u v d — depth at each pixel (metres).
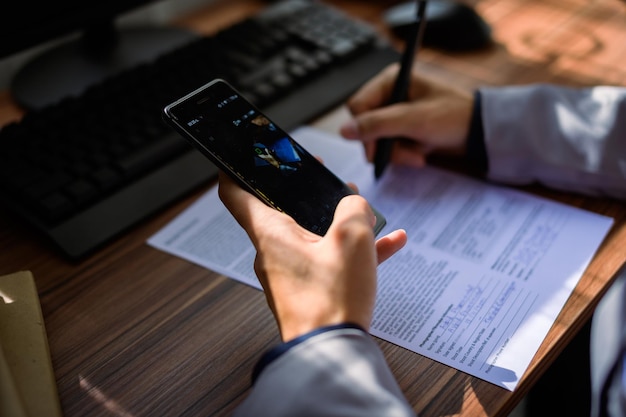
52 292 0.57
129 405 0.47
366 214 0.46
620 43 0.94
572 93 0.73
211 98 0.54
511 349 0.50
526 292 0.56
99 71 0.87
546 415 0.85
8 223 0.64
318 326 0.41
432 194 0.69
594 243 0.61
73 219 0.62
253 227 0.47
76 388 0.48
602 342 0.88
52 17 0.79
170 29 0.98
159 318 0.54
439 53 0.92
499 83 0.84
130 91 0.75
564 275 0.58
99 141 0.68
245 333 0.52
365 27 0.92
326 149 0.74
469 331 0.52
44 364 0.48
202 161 0.70
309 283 0.43
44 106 0.78
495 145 0.70
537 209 0.66
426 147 0.73
